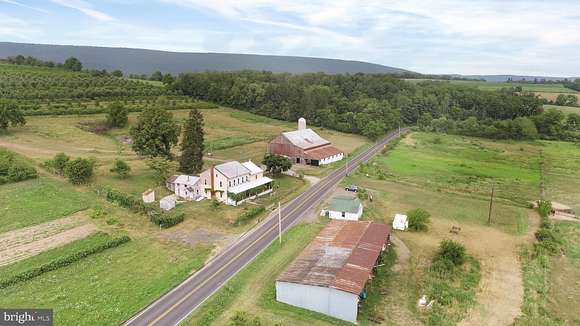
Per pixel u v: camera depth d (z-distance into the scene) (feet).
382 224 219.00
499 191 314.96
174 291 163.12
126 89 621.72
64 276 170.50
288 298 157.89
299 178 333.62
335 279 156.35
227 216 242.58
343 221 225.15
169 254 193.16
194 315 146.61
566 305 164.96
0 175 269.03
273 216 247.29
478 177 356.79
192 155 312.50
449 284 175.11
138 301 154.51
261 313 149.79
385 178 340.39
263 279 173.27
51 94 507.71
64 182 276.41
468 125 594.65
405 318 150.51
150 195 255.29
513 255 205.16
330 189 305.53
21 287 160.66
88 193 261.24
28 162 305.12
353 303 147.33
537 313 156.46
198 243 206.28
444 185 325.01
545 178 359.66
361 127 554.46
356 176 345.51
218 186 270.87
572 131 582.35
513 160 428.97
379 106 636.89
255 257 192.34
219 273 177.47
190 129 311.68
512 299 165.48
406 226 233.14
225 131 514.68
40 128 406.21
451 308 157.79
